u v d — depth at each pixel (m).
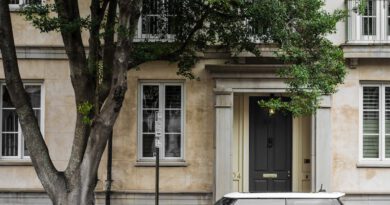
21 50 18.03
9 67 13.22
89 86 13.62
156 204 14.91
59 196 13.14
